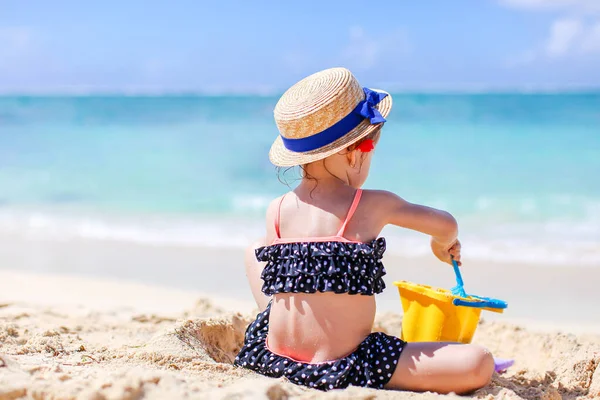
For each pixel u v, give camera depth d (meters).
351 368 2.60
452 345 2.64
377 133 2.79
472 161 15.52
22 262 7.51
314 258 2.64
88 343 3.54
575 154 16.20
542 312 5.49
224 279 6.69
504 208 10.55
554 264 7.12
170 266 7.27
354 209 2.70
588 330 4.93
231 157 17.02
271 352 2.76
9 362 2.41
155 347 3.06
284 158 2.77
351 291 2.62
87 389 2.07
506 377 3.19
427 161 15.71
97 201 11.61
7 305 5.14
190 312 4.79
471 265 7.08
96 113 32.59
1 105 40.16
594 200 10.98
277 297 2.76
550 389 2.83
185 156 17.34
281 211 2.79
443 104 35.38
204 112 32.34
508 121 24.89
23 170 15.25
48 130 24.70
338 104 2.66
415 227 2.82
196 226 9.49
